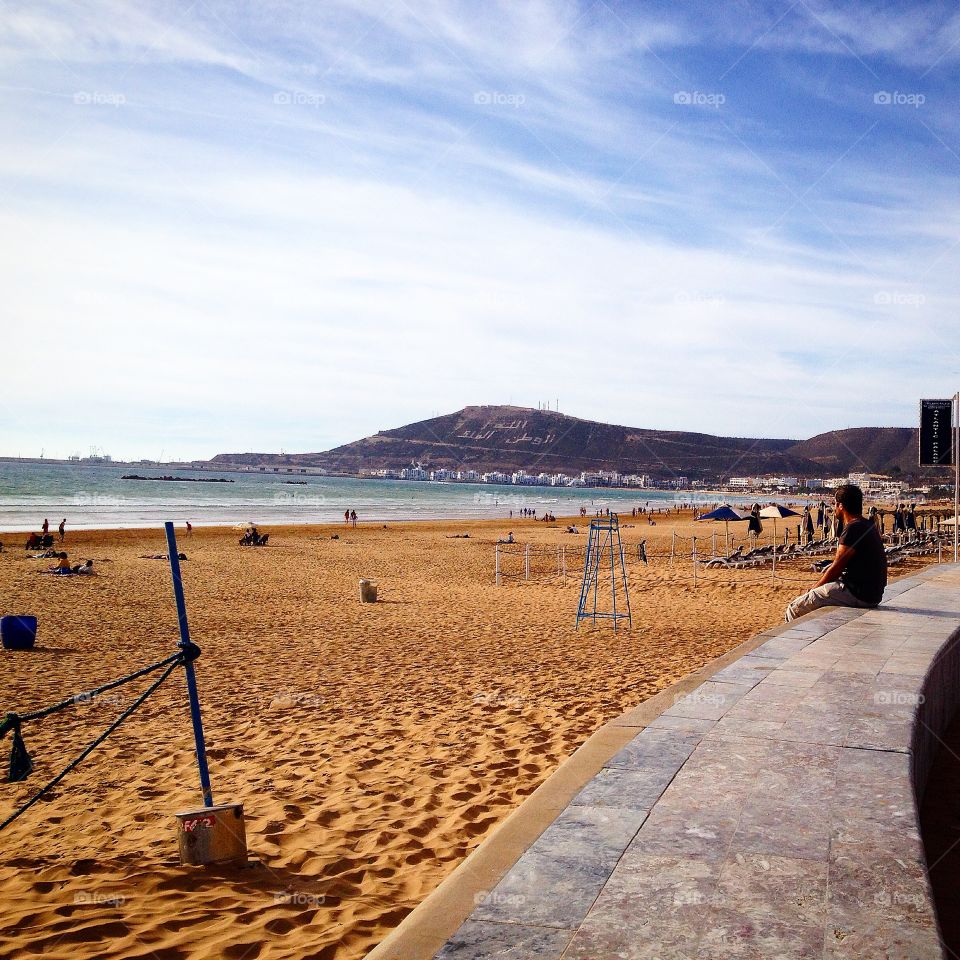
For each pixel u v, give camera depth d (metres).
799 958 1.99
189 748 7.03
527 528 63.22
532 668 10.65
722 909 2.26
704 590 20.75
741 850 2.64
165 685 9.81
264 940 3.42
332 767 6.36
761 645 6.28
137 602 18.64
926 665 5.49
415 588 22.64
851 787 3.21
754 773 3.39
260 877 4.18
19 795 5.83
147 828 5.09
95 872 4.28
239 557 33.34
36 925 3.60
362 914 3.68
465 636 13.78
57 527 50.75
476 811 5.18
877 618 7.66
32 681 10.09
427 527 62.28
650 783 3.29
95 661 11.52
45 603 18.11
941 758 5.28
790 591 20.22
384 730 7.50
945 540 33.50
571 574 26.12
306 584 23.47
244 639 13.50
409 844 4.63
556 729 7.27
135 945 3.39
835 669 5.39
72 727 7.87
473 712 8.12
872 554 8.43
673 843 2.71
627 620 15.78
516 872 2.51
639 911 2.25
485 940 2.11
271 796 5.66
